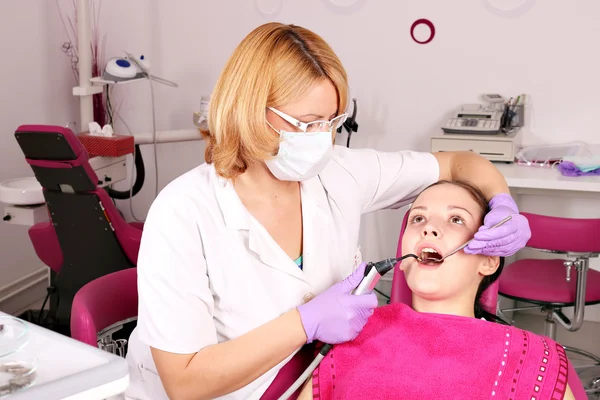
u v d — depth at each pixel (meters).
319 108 1.26
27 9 3.44
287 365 1.44
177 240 1.29
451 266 1.49
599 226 2.30
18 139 2.59
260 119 1.24
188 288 1.28
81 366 1.03
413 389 1.37
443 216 1.54
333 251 1.49
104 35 3.82
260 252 1.36
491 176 1.63
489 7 3.24
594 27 3.13
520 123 3.19
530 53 3.23
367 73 3.48
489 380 1.35
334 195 1.53
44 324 3.00
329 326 1.29
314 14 3.50
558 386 1.32
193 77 3.79
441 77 3.38
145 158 3.94
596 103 3.20
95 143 3.01
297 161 1.29
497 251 1.44
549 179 2.82
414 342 1.42
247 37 1.27
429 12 3.32
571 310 3.41
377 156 1.67
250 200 1.40
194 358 1.27
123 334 2.52
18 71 3.42
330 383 1.42
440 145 3.10
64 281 2.86
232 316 1.37
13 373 0.99
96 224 2.71
